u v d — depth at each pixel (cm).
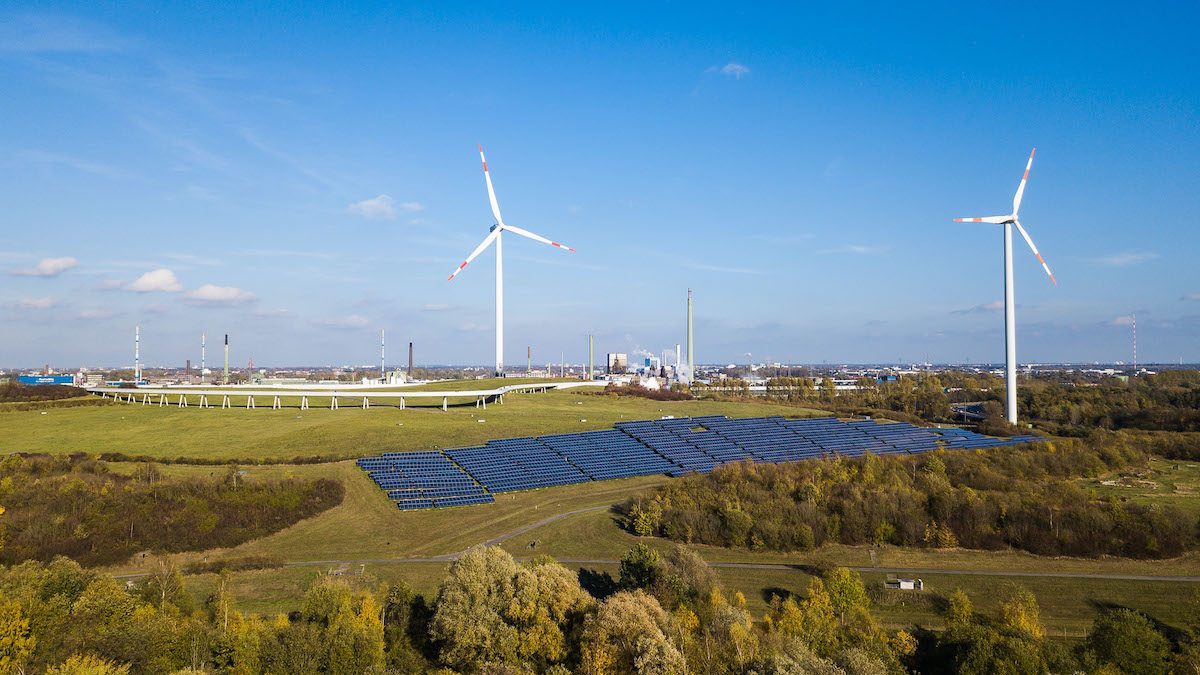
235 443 16275
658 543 11706
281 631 7231
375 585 9375
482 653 7319
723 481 13975
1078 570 10812
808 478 13825
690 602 8819
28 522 10738
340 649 6975
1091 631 8219
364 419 19075
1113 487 15375
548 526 12200
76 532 10694
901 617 9075
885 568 10894
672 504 12731
